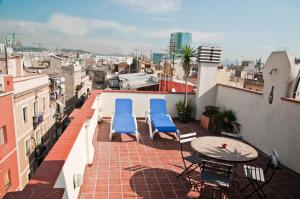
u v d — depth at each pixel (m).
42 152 18.83
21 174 14.48
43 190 1.54
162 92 8.66
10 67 20.08
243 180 4.44
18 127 14.10
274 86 5.63
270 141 5.77
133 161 4.98
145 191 3.86
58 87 26.81
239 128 7.09
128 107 7.50
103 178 4.21
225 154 3.57
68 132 3.27
